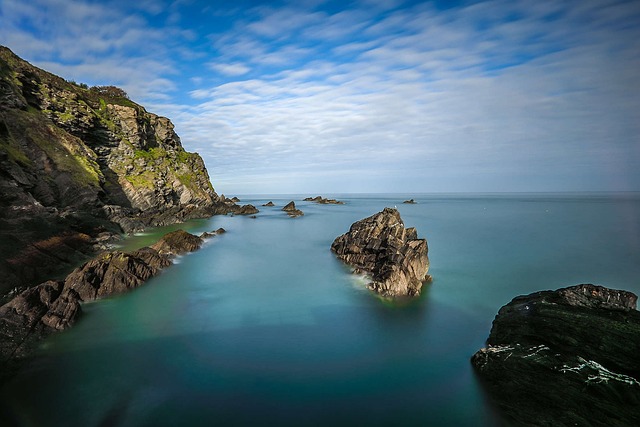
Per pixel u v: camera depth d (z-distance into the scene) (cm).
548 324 1350
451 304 2130
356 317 1917
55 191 4066
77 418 1053
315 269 3014
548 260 3316
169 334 1667
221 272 2891
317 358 1465
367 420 1082
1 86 4197
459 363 1429
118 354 1456
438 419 1091
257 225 6278
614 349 1168
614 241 4303
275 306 2088
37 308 1592
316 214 8700
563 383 1112
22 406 1096
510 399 1138
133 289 2191
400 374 1345
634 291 2453
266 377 1312
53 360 1371
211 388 1231
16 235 2414
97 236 3503
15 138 4019
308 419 1080
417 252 2472
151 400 1155
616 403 1009
